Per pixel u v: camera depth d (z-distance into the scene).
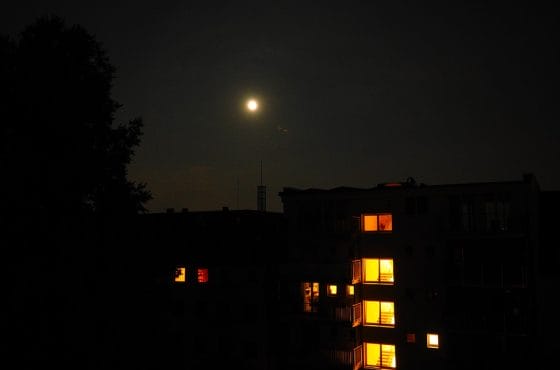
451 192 29.50
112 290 18.67
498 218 28.47
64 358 16.66
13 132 17.80
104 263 18.67
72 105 18.72
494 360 27.20
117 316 18.42
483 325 27.61
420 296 30.03
